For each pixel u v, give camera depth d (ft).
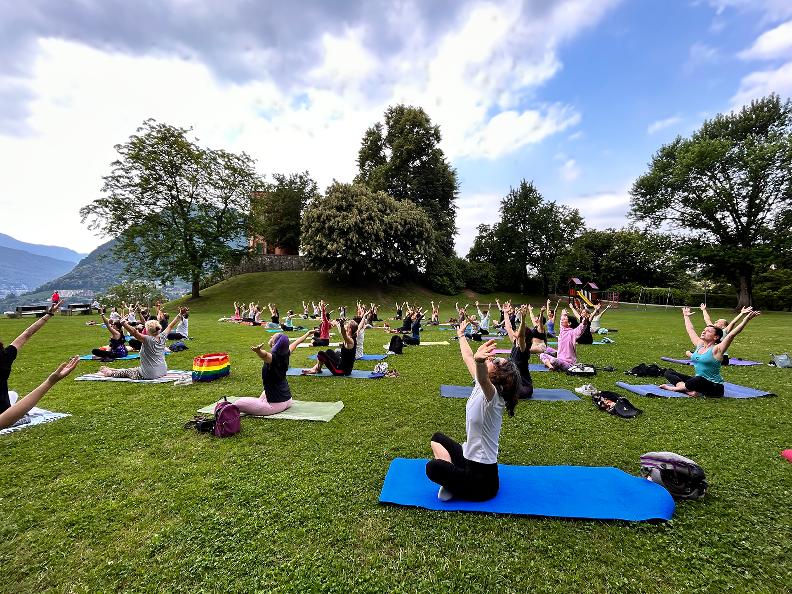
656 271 164.66
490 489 11.46
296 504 11.56
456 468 11.35
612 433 17.25
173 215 111.55
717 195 99.66
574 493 11.96
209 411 19.93
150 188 105.81
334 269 120.78
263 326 67.62
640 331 58.59
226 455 14.94
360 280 132.05
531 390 22.66
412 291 138.72
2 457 14.74
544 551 9.58
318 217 120.26
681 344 44.27
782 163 91.40
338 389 24.79
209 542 9.92
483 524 10.55
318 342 44.09
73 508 11.43
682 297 130.72
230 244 121.80
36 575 8.86
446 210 156.15
